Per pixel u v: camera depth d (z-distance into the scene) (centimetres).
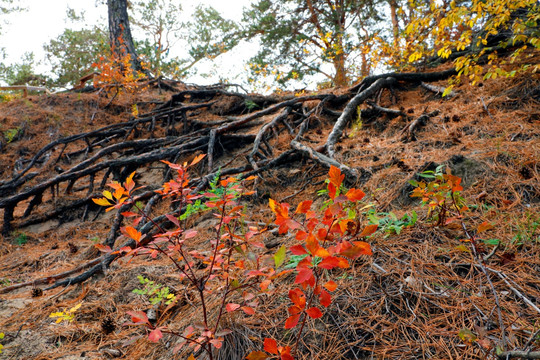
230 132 692
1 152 784
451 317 187
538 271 204
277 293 227
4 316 292
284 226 157
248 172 461
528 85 459
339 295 214
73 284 329
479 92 518
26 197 525
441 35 485
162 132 830
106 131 758
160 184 556
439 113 503
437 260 229
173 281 284
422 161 366
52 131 845
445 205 248
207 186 440
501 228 246
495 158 332
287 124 612
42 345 244
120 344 236
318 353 183
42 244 478
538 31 440
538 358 137
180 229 177
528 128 375
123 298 283
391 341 181
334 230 154
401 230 263
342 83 1010
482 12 436
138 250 170
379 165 392
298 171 475
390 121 544
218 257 189
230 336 202
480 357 159
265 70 1049
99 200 170
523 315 177
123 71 1053
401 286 211
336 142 509
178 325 233
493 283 201
